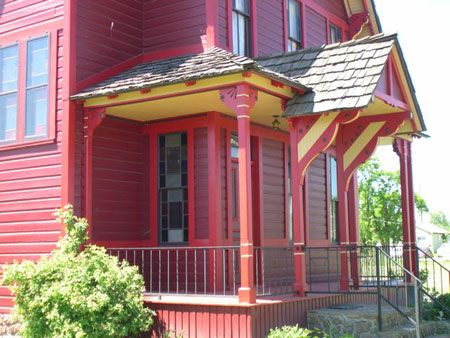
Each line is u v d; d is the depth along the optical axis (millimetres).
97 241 11328
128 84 10594
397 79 11812
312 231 14914
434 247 77812
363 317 9828
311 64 11375
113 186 11828
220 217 11555
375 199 31281
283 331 8664
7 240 11602
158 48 12398
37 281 9562
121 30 12195
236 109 9586
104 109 11031
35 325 9469
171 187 12141
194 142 11930
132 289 9719
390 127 11961
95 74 11562
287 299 9742
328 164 15984
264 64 12094
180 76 9945
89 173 11016
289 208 14070
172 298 9836
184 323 9539
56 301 9219
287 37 14508
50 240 11031
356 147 12125
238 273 12023
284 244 13617
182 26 12117
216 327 9211
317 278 14820
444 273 28859
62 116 11086
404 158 13695
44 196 11188
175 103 11023
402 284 12883
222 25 12047
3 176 11836
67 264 9781
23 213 11445
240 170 9438
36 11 11812
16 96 11898
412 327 10492
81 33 11391
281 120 12734
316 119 10352
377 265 10219
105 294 9172
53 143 11188
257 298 9797
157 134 12398
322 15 16359
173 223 12086
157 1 12523
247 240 9234
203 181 11719
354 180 15008
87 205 10930
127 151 12219
